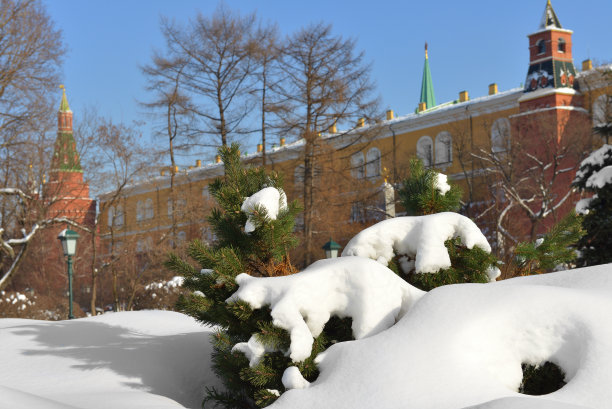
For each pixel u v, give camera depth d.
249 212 5.90
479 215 37.53
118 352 8.24
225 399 6.16
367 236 6.05
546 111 41.38
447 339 4.36
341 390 4.41
